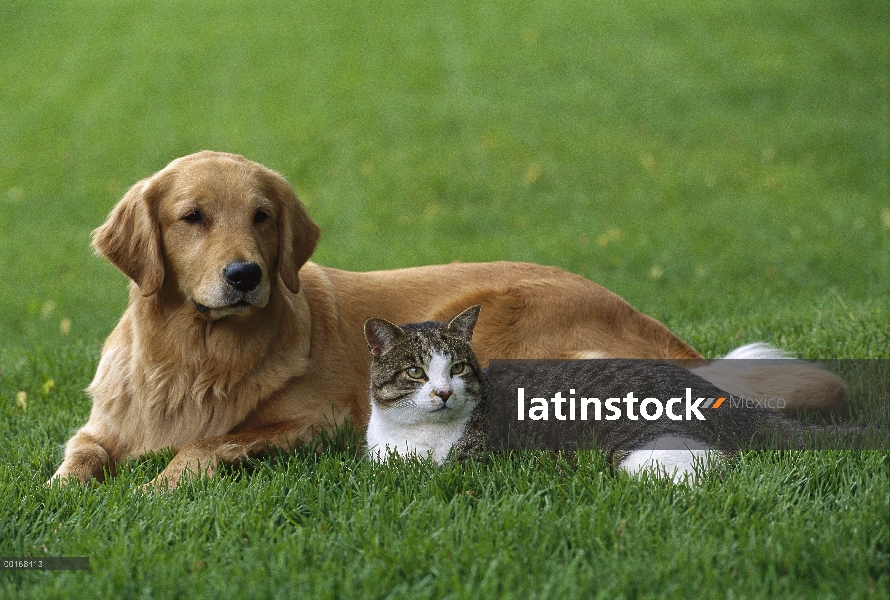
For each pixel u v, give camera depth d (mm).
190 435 5324
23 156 19328
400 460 4699
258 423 5414
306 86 23453
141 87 23812
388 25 28844
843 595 3156
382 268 12398
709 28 26328
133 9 31906
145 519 4078
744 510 3920
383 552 3562
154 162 18625
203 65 25594
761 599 3127
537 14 29062
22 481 4789
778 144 18141
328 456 4988
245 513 4020
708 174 16906
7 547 3863
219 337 5207
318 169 18172
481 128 20000
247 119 21125
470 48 25953
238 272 4848
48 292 12250
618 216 15188
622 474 4359
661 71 23094
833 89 21031
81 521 4105
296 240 5469
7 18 30844
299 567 3533
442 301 6254
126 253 5230
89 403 6660
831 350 6906
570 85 22594
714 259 12352
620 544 3584
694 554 3453
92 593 3344
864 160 17062
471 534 3709
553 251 13008
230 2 32375
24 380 7324
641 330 6523
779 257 12047
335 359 5812
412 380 5039
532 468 4629
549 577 3371
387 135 19812
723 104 20688
